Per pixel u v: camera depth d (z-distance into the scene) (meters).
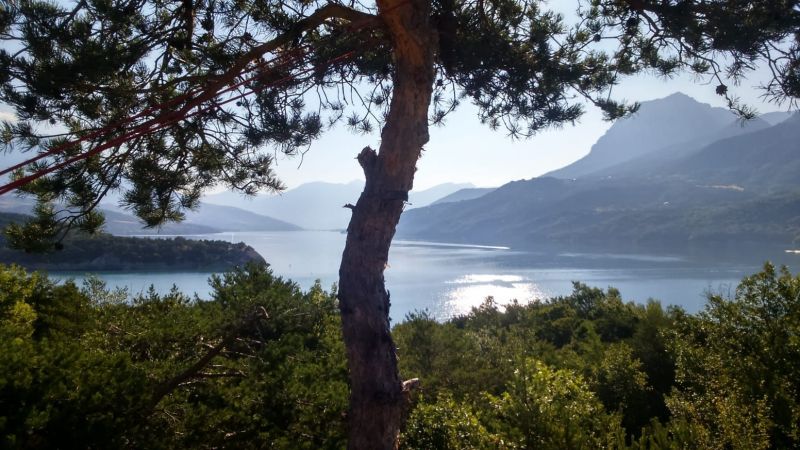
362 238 3.98
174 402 6.22
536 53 5.55
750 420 6.00
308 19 4.53
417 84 4.10
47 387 4.89
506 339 16.17
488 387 10.57
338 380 8.05
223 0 5.09
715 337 7.83
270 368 7.39
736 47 4.65
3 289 8.53
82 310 9.53
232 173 6.02
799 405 6.29
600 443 6.17
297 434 6.84
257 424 6.62
